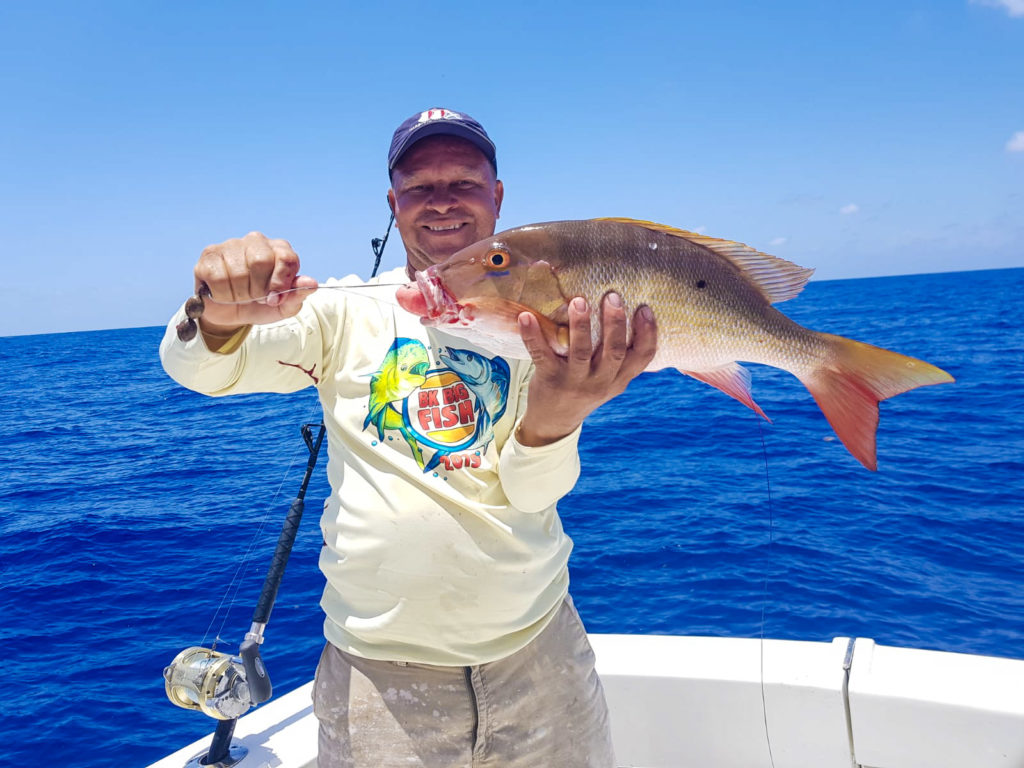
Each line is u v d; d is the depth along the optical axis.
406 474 1.10
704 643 1.79
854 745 1.55
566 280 1.01
